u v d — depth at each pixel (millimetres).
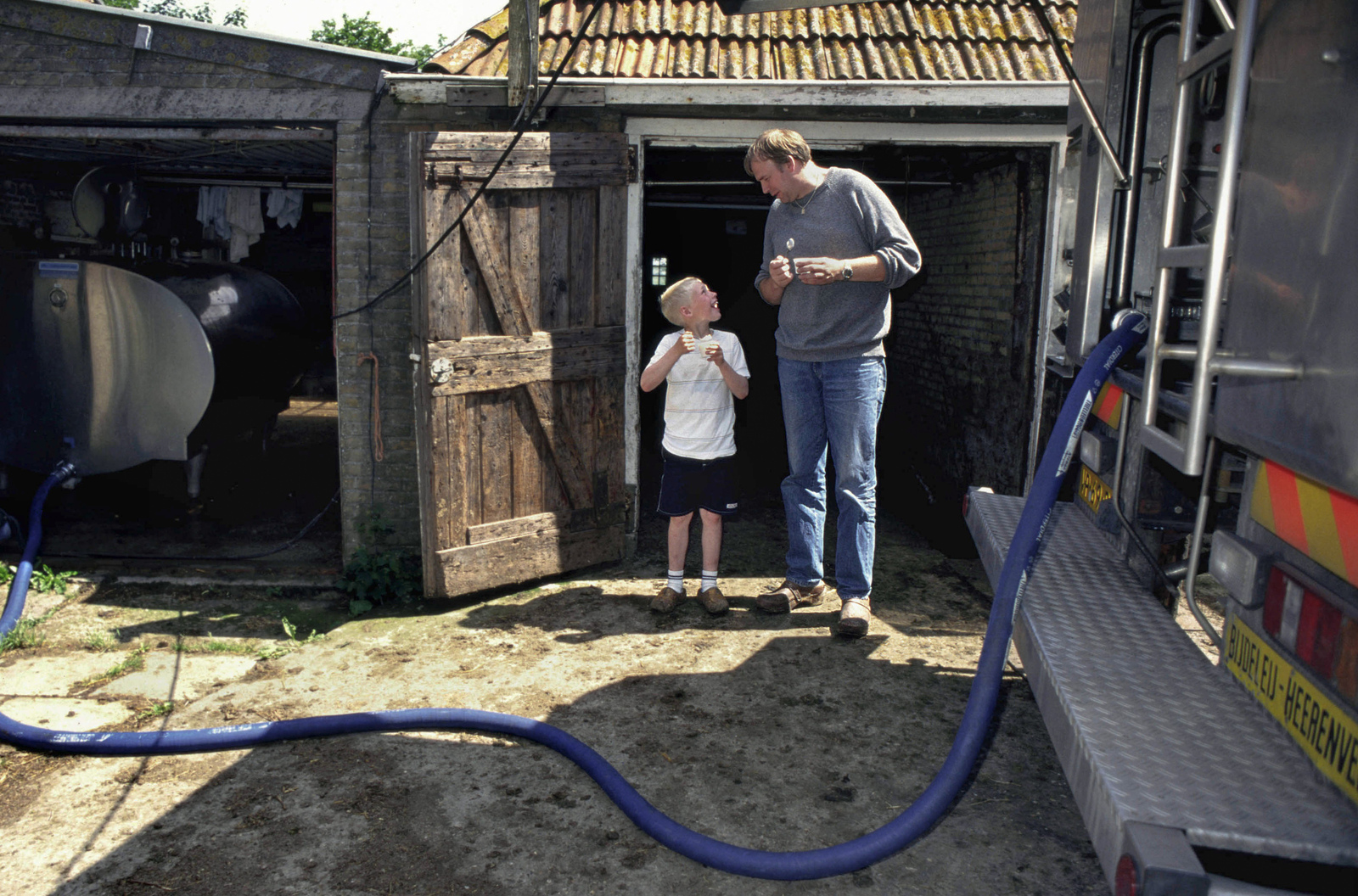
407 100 4688
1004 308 5477
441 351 4254
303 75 4797
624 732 3332
